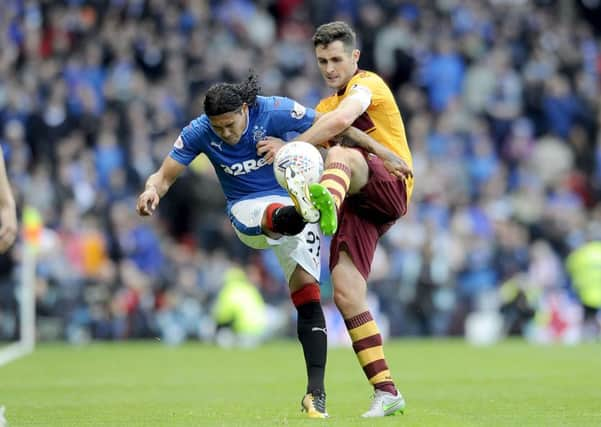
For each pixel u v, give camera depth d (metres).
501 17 89.62
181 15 80.19
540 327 67.12
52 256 62.19
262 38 85.44
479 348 55.41
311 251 27.25
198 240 68.94
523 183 78.75
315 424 24.53
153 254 65.81
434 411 27.89
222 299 62.69
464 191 75.75
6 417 27.44
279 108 27.50
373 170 26.75
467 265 68.31
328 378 39.53
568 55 88.38
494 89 83.69
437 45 83.56
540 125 83.06
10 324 61.38
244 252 68.12
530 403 29.97
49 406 30.39
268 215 26.19
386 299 65.56
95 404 30.91
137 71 75.62
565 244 73.12
